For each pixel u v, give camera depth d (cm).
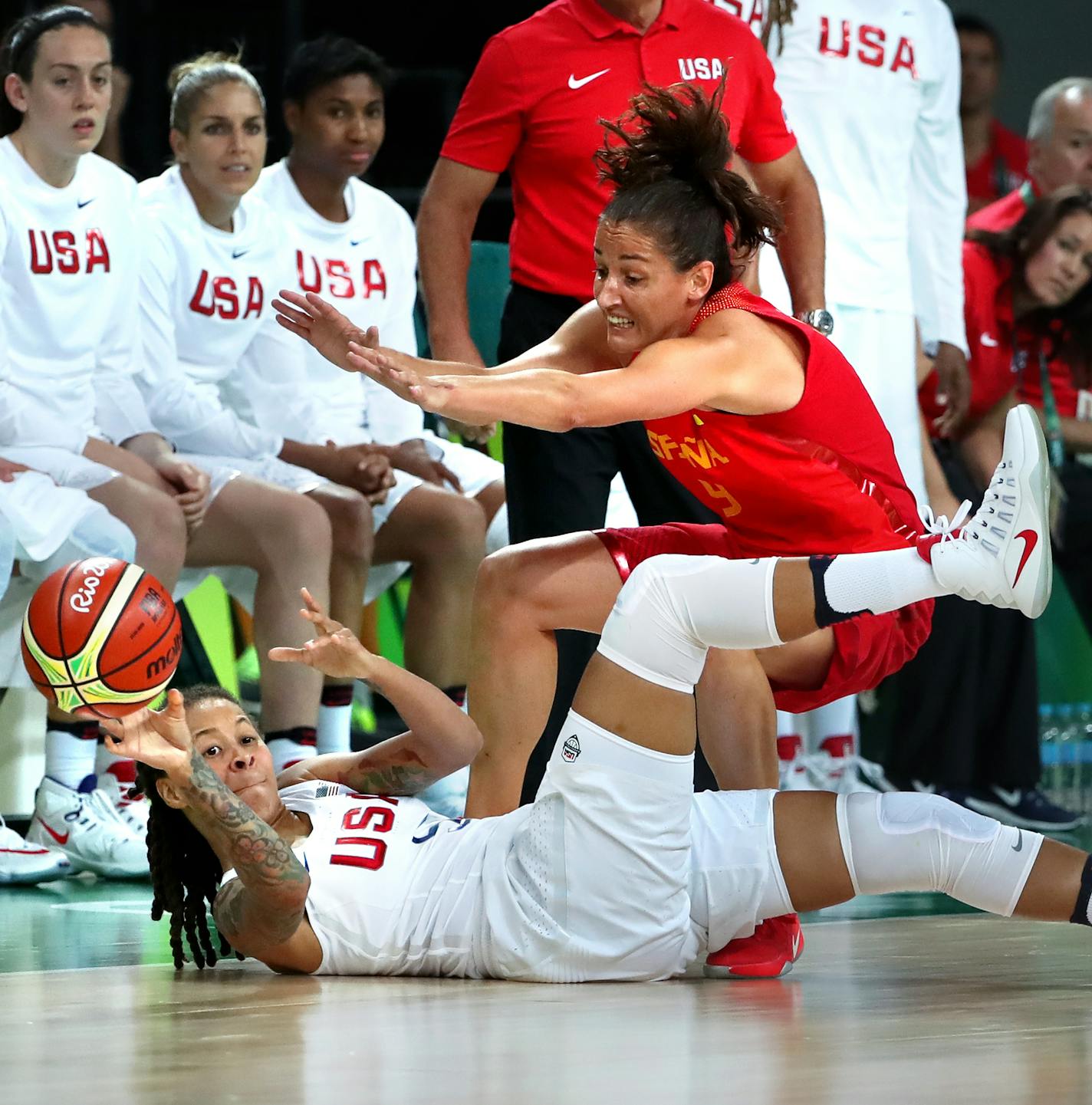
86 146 1652
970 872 889
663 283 941
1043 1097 591
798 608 852
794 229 1458
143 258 1780
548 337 1383
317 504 1738
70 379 1708
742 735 1078
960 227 2209
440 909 930
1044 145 2458
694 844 923
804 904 919
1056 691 2670
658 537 1073
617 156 979
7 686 1703
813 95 2027
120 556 1609
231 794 864
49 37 1625
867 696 2328
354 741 2167
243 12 2459
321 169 1930
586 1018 777
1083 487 2617
